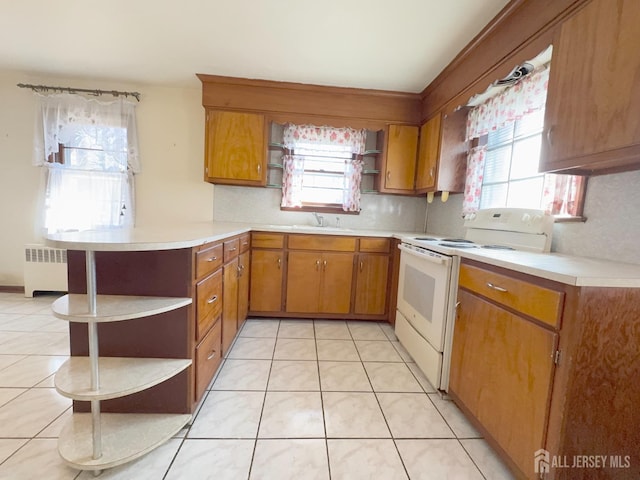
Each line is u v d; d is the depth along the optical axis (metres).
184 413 1.41
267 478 1.16
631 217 1.30
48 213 3.03
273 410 1.56
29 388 1.64
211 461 1.22
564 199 1.62
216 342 1.77
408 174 3.02
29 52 2.48
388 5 1.72
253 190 3.24
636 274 1.00
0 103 3.00
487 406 1.33
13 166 3.08
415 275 2.15
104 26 2.06
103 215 3.09
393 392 1.77
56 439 1.29
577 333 0.95
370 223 3.34
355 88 2.85
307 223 3.30
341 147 3.16
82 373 1.24
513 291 1.21
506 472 1.23
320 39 2.10
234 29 2.04
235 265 2.22
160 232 1.53
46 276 3.04
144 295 1.35
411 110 2.96
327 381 1.86
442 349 1.72
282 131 3.17
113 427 1.30
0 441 1.27
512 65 1.71
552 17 1.40
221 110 2.82
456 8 1.73
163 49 2.35
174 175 3.19
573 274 0.96
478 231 2.19
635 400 1.00
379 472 1.21
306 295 2.82
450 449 1.35
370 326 2.82
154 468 1.18
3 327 2.38
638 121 0.98
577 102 1.22
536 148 1.91
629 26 1.01
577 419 0.98
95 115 3.01
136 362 1.34
